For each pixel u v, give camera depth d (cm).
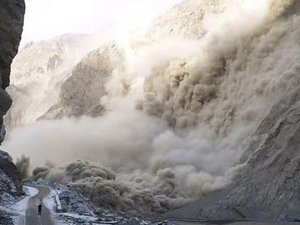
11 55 2584
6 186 4816
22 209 4069
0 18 2445
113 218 4400
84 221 3778
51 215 3894
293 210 4794
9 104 2553
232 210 5778
